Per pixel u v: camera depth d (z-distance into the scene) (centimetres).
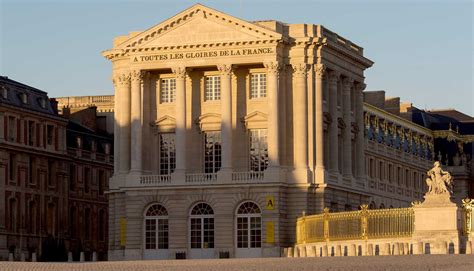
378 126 15588
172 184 12225
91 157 15562
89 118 16138
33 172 14275
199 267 7294
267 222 11894
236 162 12306
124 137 12706
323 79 12462
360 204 13200
